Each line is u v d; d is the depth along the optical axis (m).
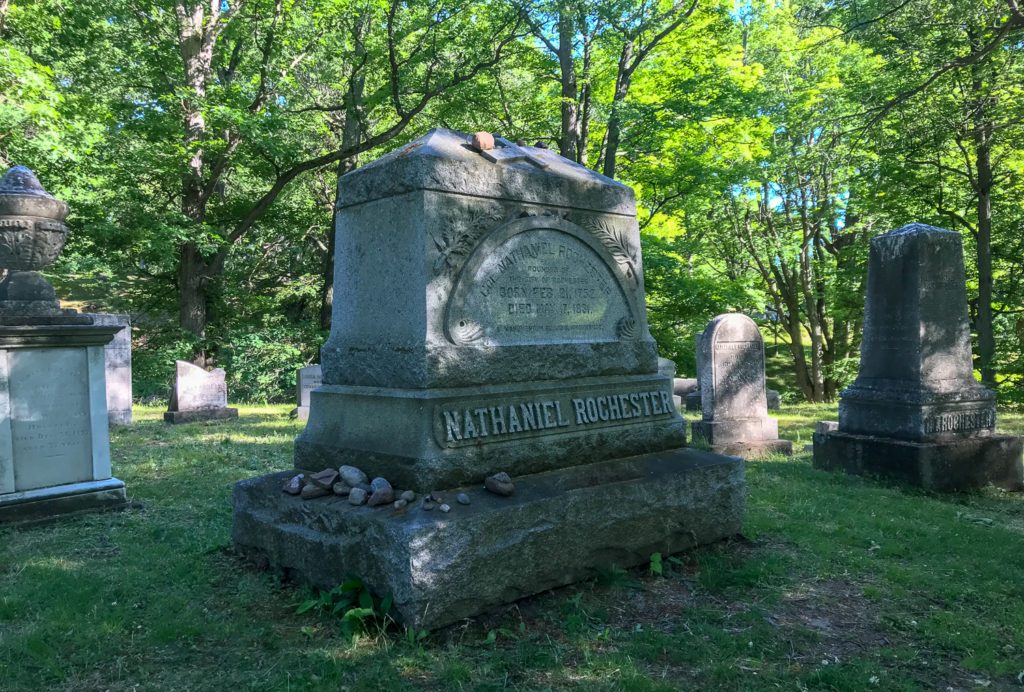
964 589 4.29
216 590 4.19
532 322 4.72
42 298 6.22
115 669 3.24
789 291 25.52
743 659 3.38
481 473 4.20
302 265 28.75
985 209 15.91
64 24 16.58
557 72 20.20
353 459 4.44
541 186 4.85
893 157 15.99
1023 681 3.20
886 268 7.87
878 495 6.86
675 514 4.80
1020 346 13.29
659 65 20.53
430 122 20.98
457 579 3.65
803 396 25.42
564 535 4.15
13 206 6.08
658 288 22.09
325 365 4.89
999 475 7.45
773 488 7.09
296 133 20.25
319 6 17.55
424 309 4.18
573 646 3.49
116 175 18.20
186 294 20.30
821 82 20.84
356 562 3.80
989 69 14.16
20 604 3.94
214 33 19.14
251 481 4.70
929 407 7.36
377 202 4.57
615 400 5.04
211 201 22.33
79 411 6.21
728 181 20.38
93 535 5.42
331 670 3.18
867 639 3.63
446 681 3.11
